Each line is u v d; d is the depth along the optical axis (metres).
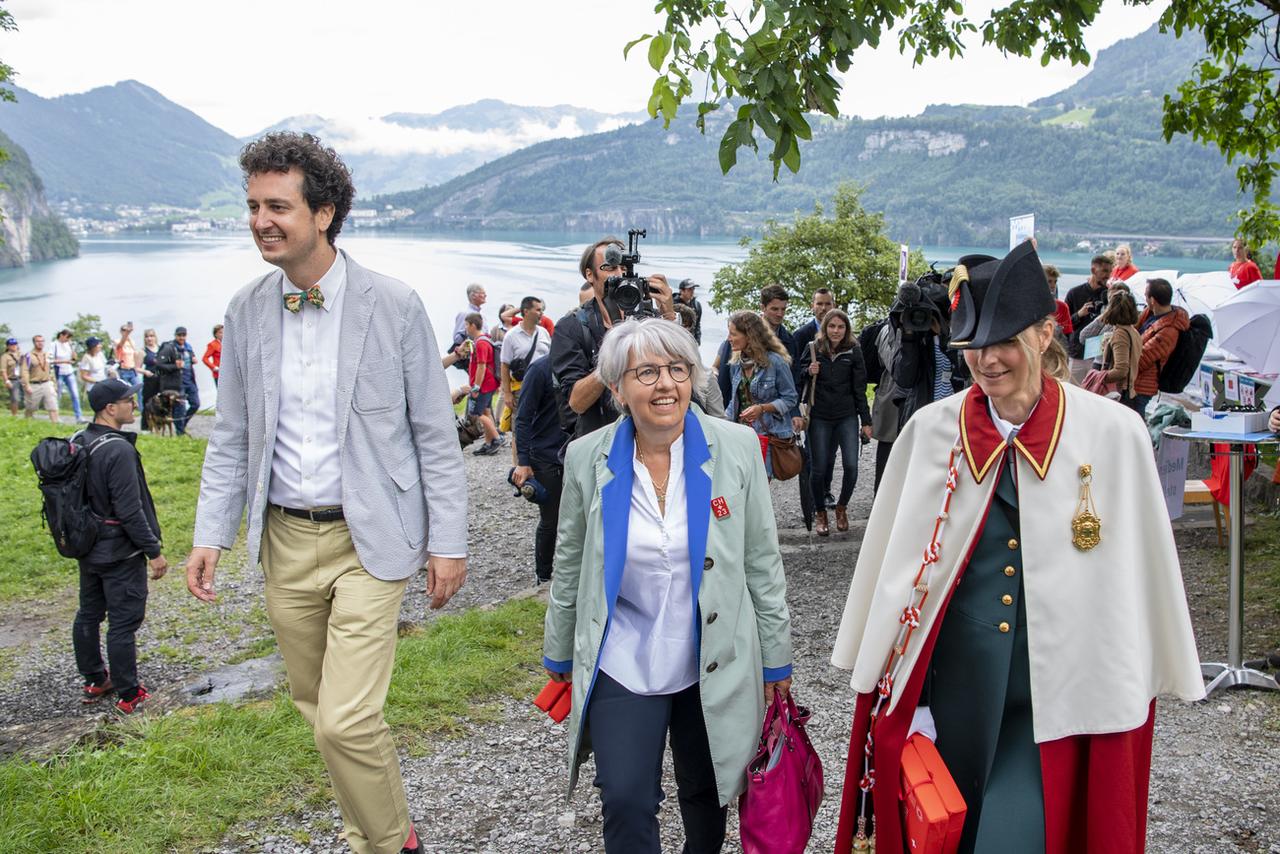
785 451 7.44
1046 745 2.38
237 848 3.54
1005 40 8.36
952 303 2.55
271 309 3.05
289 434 3.03
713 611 2.70
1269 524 7.63
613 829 2.63
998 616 2.45
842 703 4.88
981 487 2.47
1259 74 9.44
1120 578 2.36
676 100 4.87
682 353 2.69
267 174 2.88
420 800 3.96
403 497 3.07
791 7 4.92
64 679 6.97
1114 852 2.32
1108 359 8.39
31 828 3.53
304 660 3.18
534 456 6.52
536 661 5.55
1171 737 4.34
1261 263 12.98
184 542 10.03
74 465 6.00
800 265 35.34
